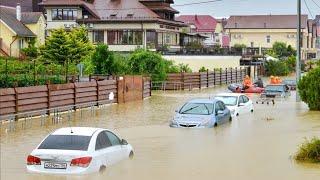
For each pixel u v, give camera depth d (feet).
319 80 118.93
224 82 238.48
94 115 109.50
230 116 97.40
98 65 169.78
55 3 264.93
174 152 64.80
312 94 118.83
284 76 304.91
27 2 326.24
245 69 272.92
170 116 107.86
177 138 76.95
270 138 77.00
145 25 258.98
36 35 261.44
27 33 252.83
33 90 104.42
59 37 205.05
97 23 260.62
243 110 110.22
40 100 106.42
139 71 186.60
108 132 53.72
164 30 270.67
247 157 61.67
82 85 122.11
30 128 88.74
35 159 48.47
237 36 442.09
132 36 260.01
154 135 79.87
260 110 120.37
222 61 258.98
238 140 75.05
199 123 88.02
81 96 121.70
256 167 55.77
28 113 96.43
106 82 132.98
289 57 345.10
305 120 100.58
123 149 54.75
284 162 58.70
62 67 179.11
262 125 92.79
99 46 171.22
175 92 182.70
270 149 67.31
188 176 51.19
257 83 195.00
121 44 260.01
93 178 48.08
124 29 260.42
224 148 68.13
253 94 176.76
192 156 62.08
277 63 307.17
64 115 108.78
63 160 47.78
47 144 49.65
